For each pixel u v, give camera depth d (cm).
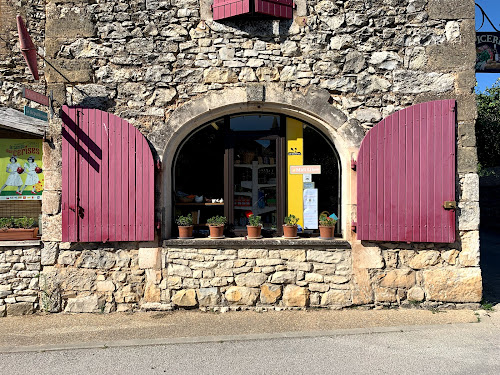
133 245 511
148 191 500
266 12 490
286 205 540
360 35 512
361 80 511
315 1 512
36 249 509
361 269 505
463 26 509
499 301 529
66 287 509
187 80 513
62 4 517
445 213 491
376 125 499
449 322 457
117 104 515
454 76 508
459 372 338
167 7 513
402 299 506
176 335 428
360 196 499
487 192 1369
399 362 358
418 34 511
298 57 512
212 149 548
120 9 514
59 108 514
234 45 511
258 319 474
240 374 339
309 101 509
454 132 494
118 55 515
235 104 512
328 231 516
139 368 354
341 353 378
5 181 533
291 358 369
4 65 519
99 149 501
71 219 498
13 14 522
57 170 509
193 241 506
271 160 545
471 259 499
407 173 496
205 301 507
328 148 544
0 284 505
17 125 510
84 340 418
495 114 1002
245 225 545
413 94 511
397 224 495
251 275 507
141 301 510
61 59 514
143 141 501
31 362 370
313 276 507
